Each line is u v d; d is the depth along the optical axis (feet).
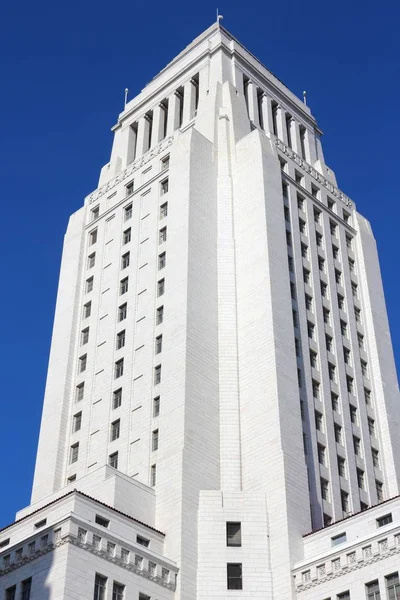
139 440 252.21
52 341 308.81
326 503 248.32
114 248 315.58
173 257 281.33
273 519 224.74
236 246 289.94
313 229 319.68
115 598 195.72
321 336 289.53
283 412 244.22
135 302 289.12
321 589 205.46
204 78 354.74
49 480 268.21
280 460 233.55
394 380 306.14
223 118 324.39
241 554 218.18
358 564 200.75
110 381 277.85
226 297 277.03
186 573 212.64
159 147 327.67
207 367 257.34
